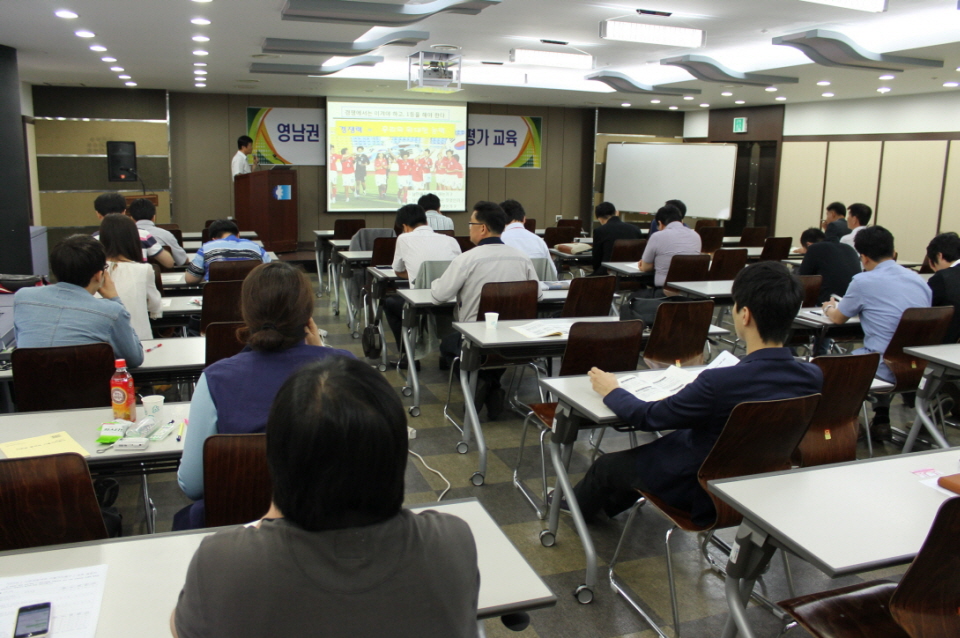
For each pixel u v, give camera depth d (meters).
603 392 2.52
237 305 3.98
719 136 13.52
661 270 6.13
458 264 4.09
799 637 2.32
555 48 8.18
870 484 1.92
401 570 0.87
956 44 6.36
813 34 6.34
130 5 5.38
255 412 1.76
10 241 6.98
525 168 13.87
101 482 2.66
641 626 2.38
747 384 2.14
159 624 1.24
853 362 2.54
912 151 10.48
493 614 1.32
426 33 7.20
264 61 8.24
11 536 1.57
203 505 1.86
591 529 3.04
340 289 8.58
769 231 12.84
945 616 1.57
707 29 6.97
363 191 12.70
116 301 2.74
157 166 11.57
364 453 0.86
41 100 10.80
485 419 4.38
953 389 3.90
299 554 0.85
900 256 10.80
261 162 12.23
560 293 4.72
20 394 2.49
